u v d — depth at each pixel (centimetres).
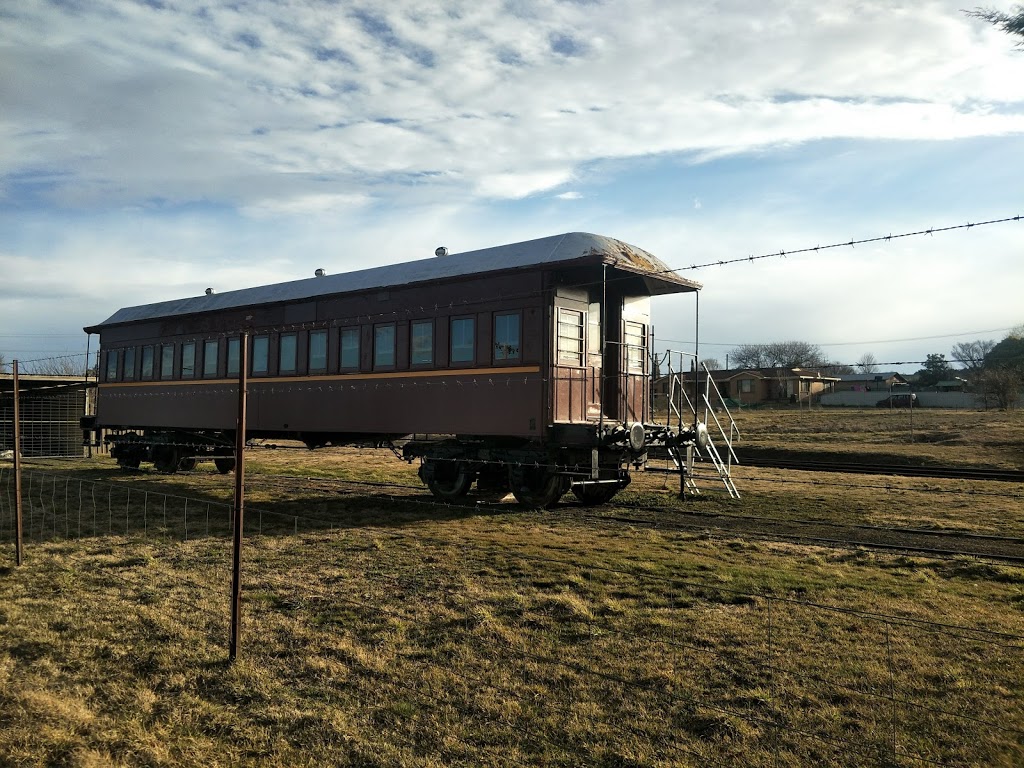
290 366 1455
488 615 600
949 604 629
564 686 466
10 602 663
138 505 1238
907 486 1419
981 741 389
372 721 424
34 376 2358
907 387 5141
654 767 369
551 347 1084
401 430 1255
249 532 979
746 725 410
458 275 1187
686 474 1302
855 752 379
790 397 4806
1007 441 2186
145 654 529
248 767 381
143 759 389
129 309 1938
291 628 575
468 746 393
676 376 1249
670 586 685
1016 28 757
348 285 1373
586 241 1095
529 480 1170
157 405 1769
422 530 989
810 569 754
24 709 443
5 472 1862
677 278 1155
